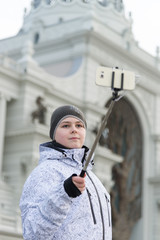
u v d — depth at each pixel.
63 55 48.50
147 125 54.78
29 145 37.97
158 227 52.22
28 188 3.73
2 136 37.97
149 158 54.06
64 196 3.35
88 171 4.15
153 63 55.50
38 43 49.88
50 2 56.59
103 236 3.86
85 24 48.28
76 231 3.69
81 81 46.44
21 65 40.50
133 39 52.91
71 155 3.97
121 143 52.00
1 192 35.66
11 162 38.72
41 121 39.62
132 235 52.75
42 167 3.84
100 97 47.94
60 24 49.91
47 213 3.37
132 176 52.94
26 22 57.53
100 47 48.41
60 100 43.12
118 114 51.56
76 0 56.03
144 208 52.66
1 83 38.53
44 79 41.00
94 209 3.85
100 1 59.41
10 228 31.12
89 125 43.94
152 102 55.75
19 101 39.91
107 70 3.31
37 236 3.39
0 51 51.25
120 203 51.25
